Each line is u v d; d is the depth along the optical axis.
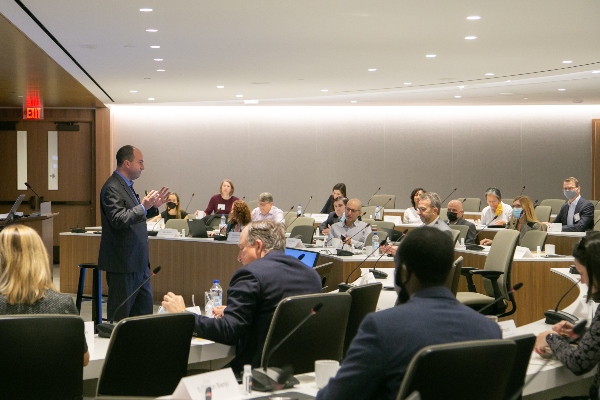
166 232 9.35
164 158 15.67
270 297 3.25
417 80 11.22
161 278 9.33
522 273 6.63
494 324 2.17
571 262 6.61
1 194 13.78
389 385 1.99
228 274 8.66
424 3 6.27
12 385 2.58
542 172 16.06
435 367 1.87
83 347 2.70
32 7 6.27
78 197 13.94
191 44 8.12
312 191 16.02
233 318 3.17
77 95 11.95
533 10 6.55
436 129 16.08
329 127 15.98
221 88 12.13
